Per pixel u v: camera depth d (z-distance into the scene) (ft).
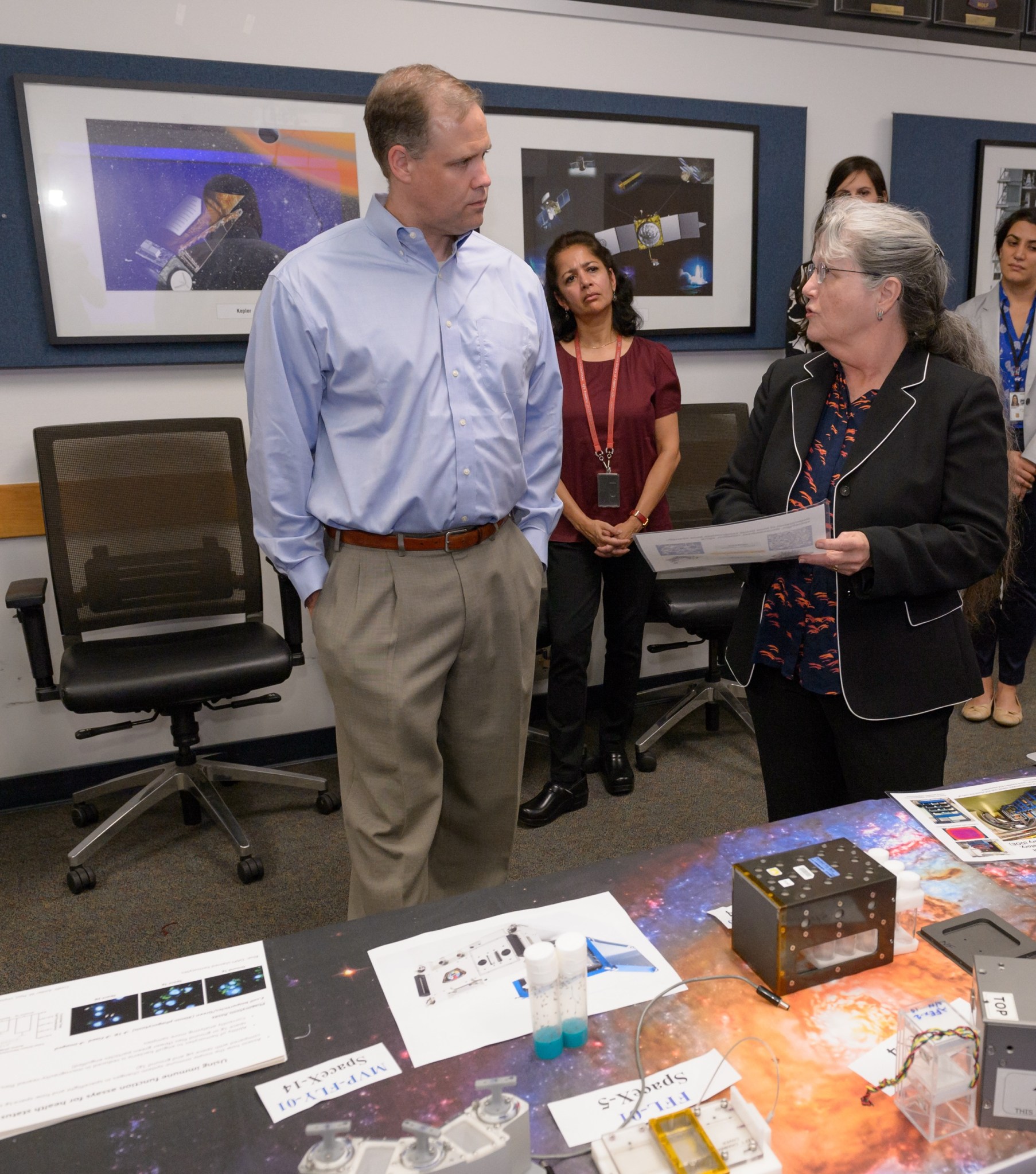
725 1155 2.44
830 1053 2.84
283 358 5.16
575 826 8.77
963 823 4.04
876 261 4.42
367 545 5.36
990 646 10.34
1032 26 11.50
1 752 9.09
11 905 7.67
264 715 9.89
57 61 7.92
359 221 5.33
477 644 5.60
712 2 10.02
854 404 4.89
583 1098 2.71
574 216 9.86
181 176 8.39
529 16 9.34
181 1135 2.63
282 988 3.19
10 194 8.02
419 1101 2.71
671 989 3.12
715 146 10.27
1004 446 4.63
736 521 5.18
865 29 10.75
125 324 8.52
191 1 8.20
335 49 8.73
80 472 8.11
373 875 5.67
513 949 3.34
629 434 8.73
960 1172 2.46
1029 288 9.87
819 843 3.84
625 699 9.35
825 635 4.94
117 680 7.48
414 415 5.17
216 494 8.54
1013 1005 2.56
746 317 10.89
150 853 8.45
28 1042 2.96
